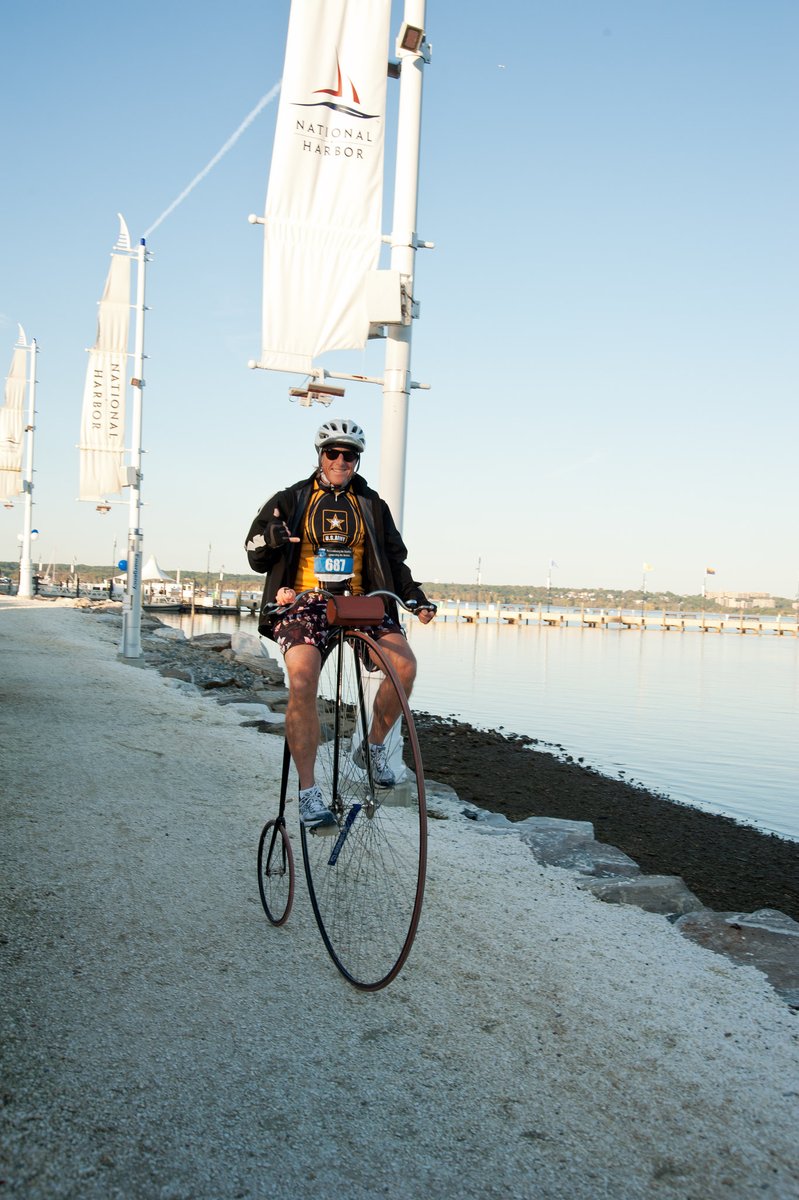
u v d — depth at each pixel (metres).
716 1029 3.27
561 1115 2.66
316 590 3.58
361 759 3.67
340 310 7.36
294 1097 2.66
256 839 5.37
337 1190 2.27
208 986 3.35
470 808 7.10
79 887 4.27
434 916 4.26
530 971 3.70
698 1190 2.36
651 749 17.11
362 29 7.31
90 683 12.57
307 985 3.42
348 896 3.85
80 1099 2.54
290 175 7.26
